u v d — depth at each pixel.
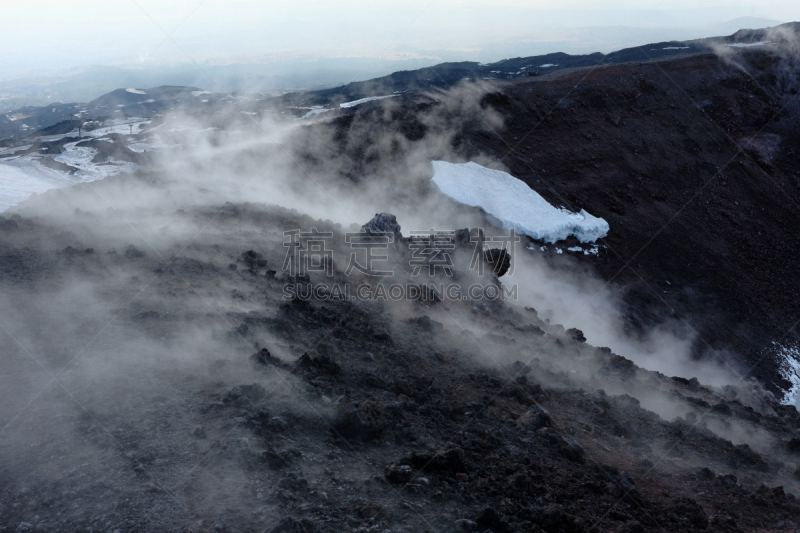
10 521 5.25
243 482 5.97
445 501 6.26
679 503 6.97
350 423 7.32
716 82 62.44
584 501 6.73
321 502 5.80
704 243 45.19
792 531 6.94
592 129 53.16
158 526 5.25
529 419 8.50
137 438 6.52
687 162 53.62
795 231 50.22
